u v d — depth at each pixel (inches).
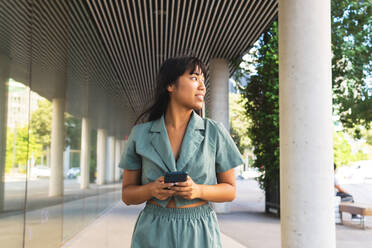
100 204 314.8
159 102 48.1
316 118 120.1
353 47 169.8
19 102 114.8
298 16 123.3
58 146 165.8
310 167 119.4
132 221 286.2
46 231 147.4
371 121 163.3
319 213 119.0
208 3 239.9
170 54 351.6
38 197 137.3
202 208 45.1
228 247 184.1
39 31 131.8
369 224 153.9
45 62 140.6
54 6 146.5
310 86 120.9
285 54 125.4
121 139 449.7
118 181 457.4
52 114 153.8
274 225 256.1
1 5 105.2
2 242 103.8
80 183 225.8
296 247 119.4
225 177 47.8
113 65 357.4
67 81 178.7
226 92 344.5
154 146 45.8
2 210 103.7
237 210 332.5
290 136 122.2
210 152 45.9
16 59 112.8
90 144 254.8
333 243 120.0
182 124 47.0
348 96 167.8
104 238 211.6
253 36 301.1
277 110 307.0
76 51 194.5
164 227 43.9
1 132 103.0
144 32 294.2
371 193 155.9
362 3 169.6
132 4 242.4
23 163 117.6
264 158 313.9
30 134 126.3
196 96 45.9
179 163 44.4
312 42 122.0
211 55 341.4
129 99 519.2
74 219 208.4
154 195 42.6
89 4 237.1
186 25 269.9
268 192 321.7
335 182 163.9
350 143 163.6
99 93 283.4
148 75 427.2
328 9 124.7
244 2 237.9
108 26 270.5
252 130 327.0
